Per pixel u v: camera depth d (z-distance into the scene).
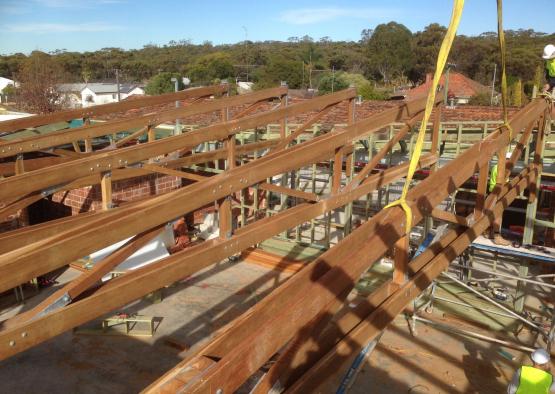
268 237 3.58
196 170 9.88
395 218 2.36
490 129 8.32
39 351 5.95
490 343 6.26
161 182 9.34
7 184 3.34
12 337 2.34
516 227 9.61
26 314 2.56
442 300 6.90
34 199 4.47
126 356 5.89
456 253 3.29
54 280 7.91
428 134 8.44
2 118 11.46
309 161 3.52
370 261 2.22
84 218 3.96
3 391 5.20
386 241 2.30
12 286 2.12
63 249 2.28
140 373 5.57
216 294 7.60
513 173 7.96
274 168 3.23
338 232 10.01
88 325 6.46
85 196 8.52
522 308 6.93
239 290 7.75
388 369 5.65
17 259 2.13
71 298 2.65
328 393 5.10
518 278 6.19
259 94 7.01
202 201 2.85
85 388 5.29
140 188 8.95
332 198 4.20
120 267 7.24
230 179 2.96
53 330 2.50
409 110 4.70
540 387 3.99
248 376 1.72
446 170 2.86
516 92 28.72
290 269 8.43
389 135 8.02
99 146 9.23
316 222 9.94
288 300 1.98
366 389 5.27
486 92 30.92
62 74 42.56
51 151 6.23
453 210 7.42
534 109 4.59
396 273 2.69
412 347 6.14
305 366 1.99
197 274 8.35
